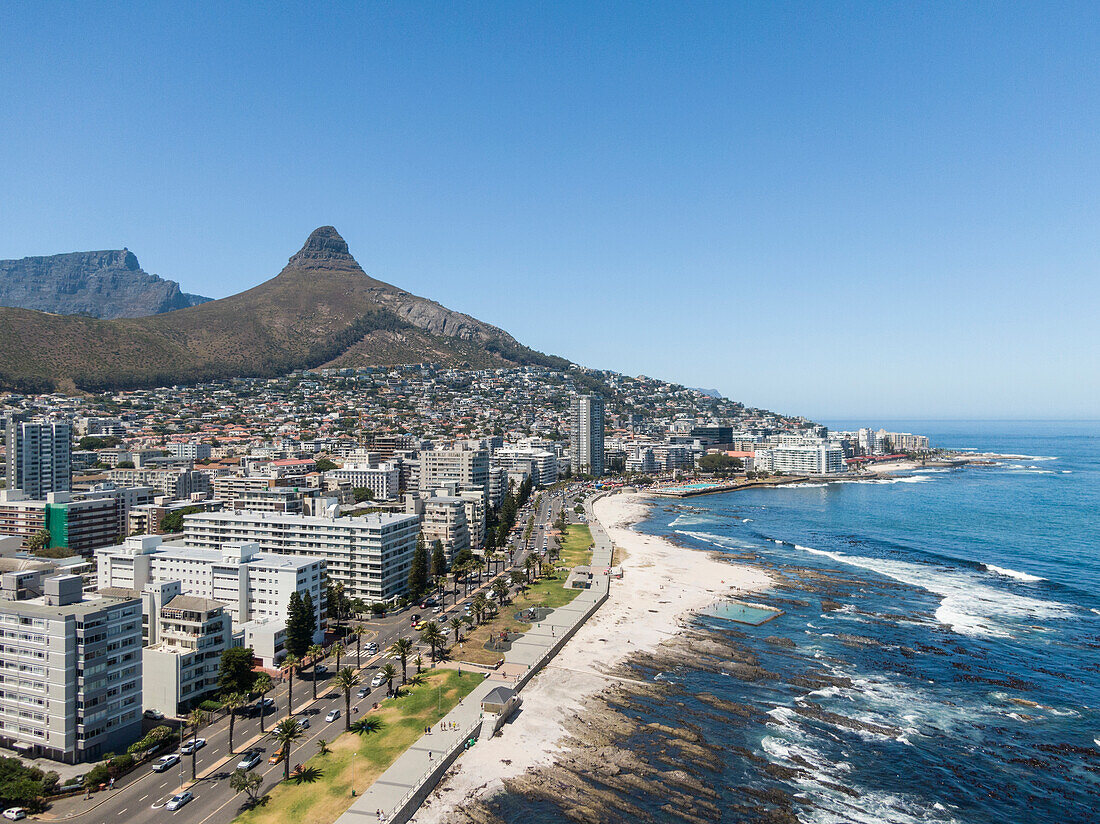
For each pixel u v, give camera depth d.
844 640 183.50
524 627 189.50
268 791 107.44
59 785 107.25
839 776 116.94
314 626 171.25
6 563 147.88
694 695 148.50
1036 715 139.75
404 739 123.94
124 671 123.19
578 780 114.75
